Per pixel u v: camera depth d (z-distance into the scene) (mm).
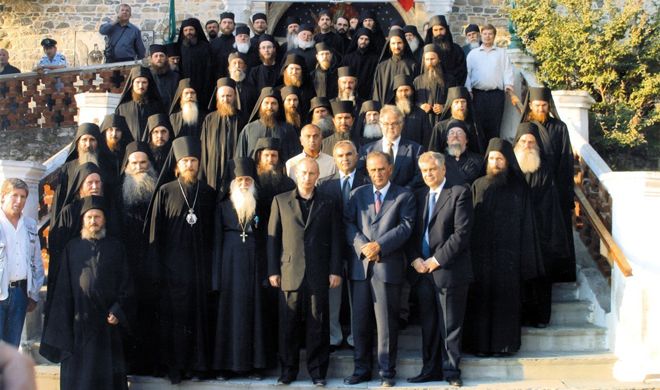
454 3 17312
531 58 12367
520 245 7312
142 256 7129
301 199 6961
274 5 17500
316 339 6836
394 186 7051
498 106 10406
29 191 7789
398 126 7793
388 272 6801
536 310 7684
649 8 15125
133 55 14188
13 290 6844
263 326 6965
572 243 8086
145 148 7496
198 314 6961
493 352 7234
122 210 7320
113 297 6746
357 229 6984
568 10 13102
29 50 17328
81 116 10133
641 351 7051
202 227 7074
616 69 12633
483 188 7348
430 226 6969
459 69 10477
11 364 2248
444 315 6875
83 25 17297
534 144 7883
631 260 7242
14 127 12398
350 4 17547
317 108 8633
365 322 6902
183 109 8672
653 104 12742
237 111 8570
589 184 8789
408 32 11016
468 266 6922
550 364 7168
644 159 12602
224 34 11484
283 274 6863
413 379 6969
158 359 7039
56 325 6703
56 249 7051
